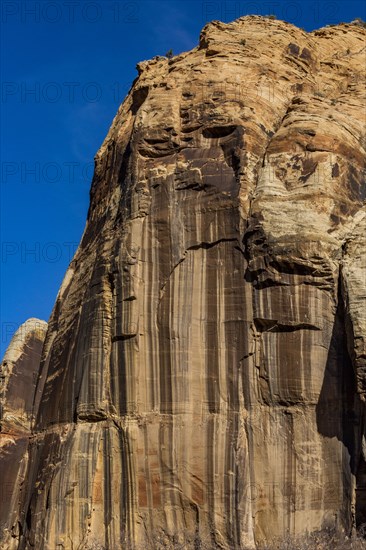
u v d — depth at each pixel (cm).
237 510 3638
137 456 3794
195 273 3959
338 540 3566
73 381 4103
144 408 3850
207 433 3759
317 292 3800
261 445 3716
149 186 4141
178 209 4056
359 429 3662
